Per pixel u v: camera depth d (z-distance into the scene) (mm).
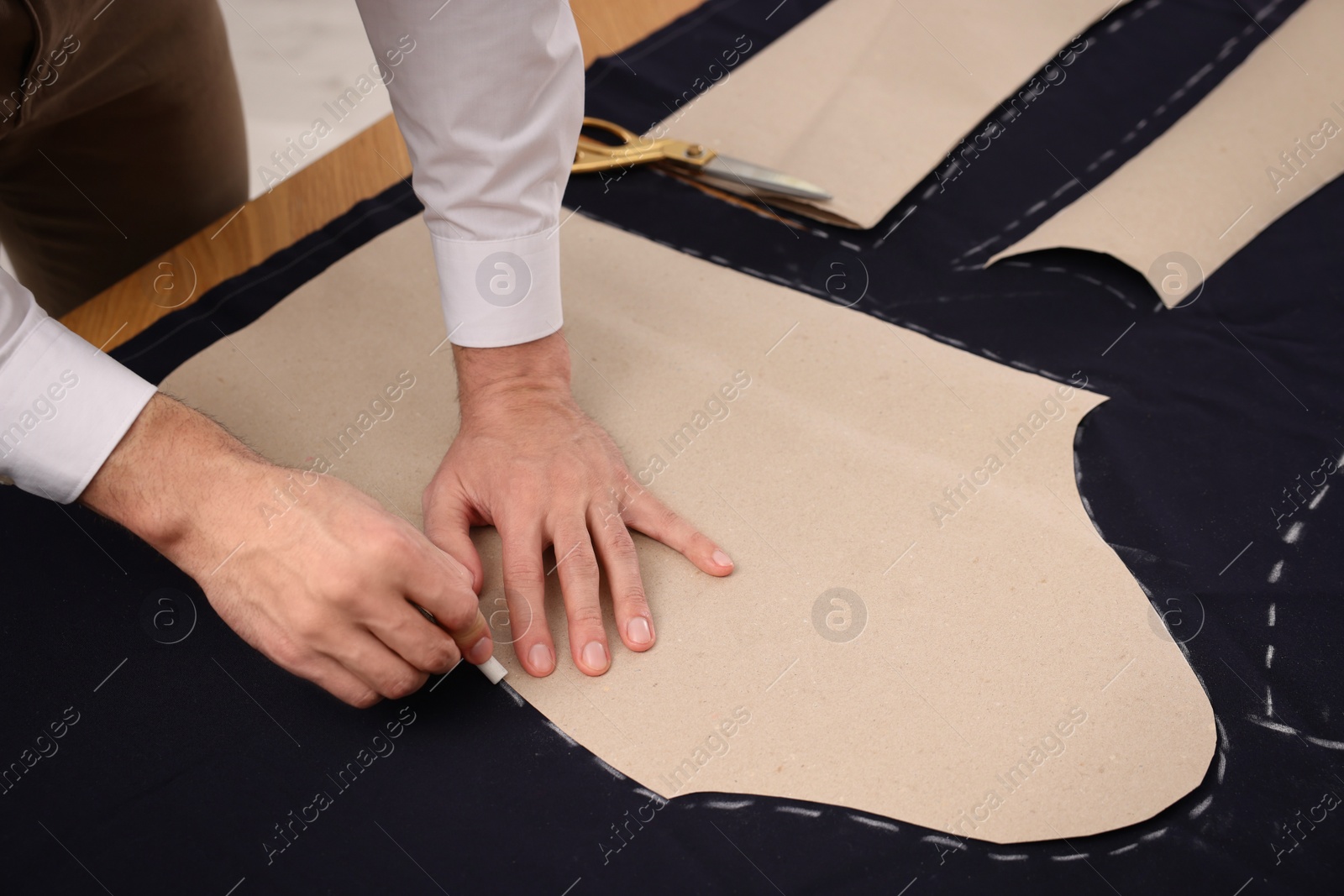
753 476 971
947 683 808
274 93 2488
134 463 729
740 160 1273
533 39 789
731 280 1178
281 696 827
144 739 804
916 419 1014
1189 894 687
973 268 1165
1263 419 984
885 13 1474
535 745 791
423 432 1026
